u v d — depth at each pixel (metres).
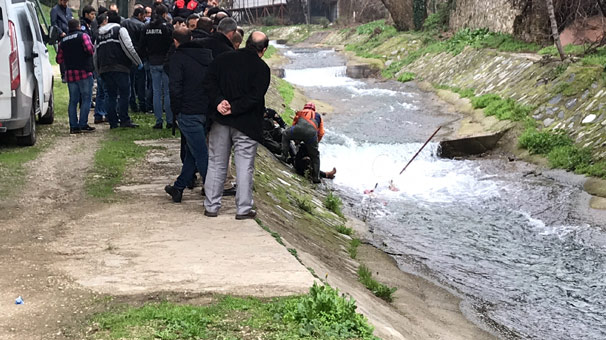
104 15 13.20
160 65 13.32
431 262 10.14
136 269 6.08
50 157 11.06
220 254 6.50
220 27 8.11
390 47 34.03
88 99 13.23
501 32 26.73
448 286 9.13
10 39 11.02
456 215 12.69
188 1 14.70
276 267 6.15
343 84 28.58
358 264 9.26
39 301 5.34
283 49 45.25
